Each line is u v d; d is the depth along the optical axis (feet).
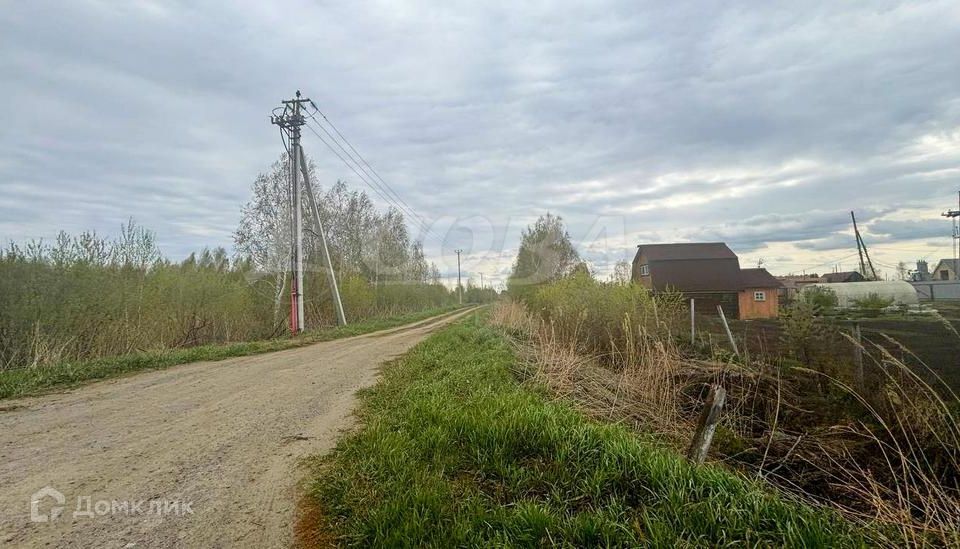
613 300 36.29
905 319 32.73
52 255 34.55
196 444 14.24
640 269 104.47
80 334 35.53
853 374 21.34
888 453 15.61
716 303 87.35
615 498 9.85
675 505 9.38
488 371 23.85
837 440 17.07
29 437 15.11
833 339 25.13
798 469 15.92
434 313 124.57
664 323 29.96
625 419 18.52
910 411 15.83
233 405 19.47
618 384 22.59
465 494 10.27
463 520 8.95
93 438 14.96
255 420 17.01
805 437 17.74
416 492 9.82
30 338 31.58
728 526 8.70
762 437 18.06
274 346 43.68
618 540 8.37
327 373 27.53
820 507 11.47
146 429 15.96
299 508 9.94
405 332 60.64
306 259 74.79
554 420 13.55
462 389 20.33
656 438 16.96
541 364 25.04
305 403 19.69
